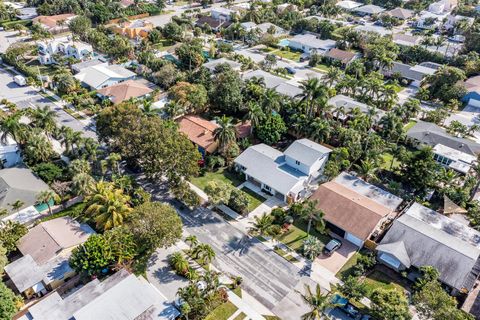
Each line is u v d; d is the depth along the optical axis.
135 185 79.75
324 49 153.00
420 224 69.50
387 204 76.12
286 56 153.25
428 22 185.00
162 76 120.06
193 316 55.81
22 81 123.56
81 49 138.25
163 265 64.56
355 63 132.00
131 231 63.41
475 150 92.62
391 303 53.88
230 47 148.00
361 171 83.69
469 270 60.91
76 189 73.62
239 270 64.44
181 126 96.81
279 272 64.31
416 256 64.25
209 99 108.06
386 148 93.12
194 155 78.50
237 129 97.50
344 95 118.62
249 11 179.12
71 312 53.31
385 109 112.19
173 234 62.81
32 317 53.00
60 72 122.56
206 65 130.75
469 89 119.69
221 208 77.62
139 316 53.16
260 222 70.50
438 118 108.31
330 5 198.88
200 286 58.84
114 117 81.88
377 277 64.12
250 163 85.12
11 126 82.56
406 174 82.62
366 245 69.12
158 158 76.06
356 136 90.44
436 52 146.75
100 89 117.75
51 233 65.88
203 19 181.00
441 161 91.62
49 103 114.00
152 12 198.75
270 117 96.06
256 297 59.94
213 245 68.94
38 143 83.62
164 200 78.81
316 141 92.56
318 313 51.66
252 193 81.94
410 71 133.75
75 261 59.69
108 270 61.94
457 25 173.00
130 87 114.00
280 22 179.38
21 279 58.28
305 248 66.38
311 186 83.50
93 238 61.84
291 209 75.81
